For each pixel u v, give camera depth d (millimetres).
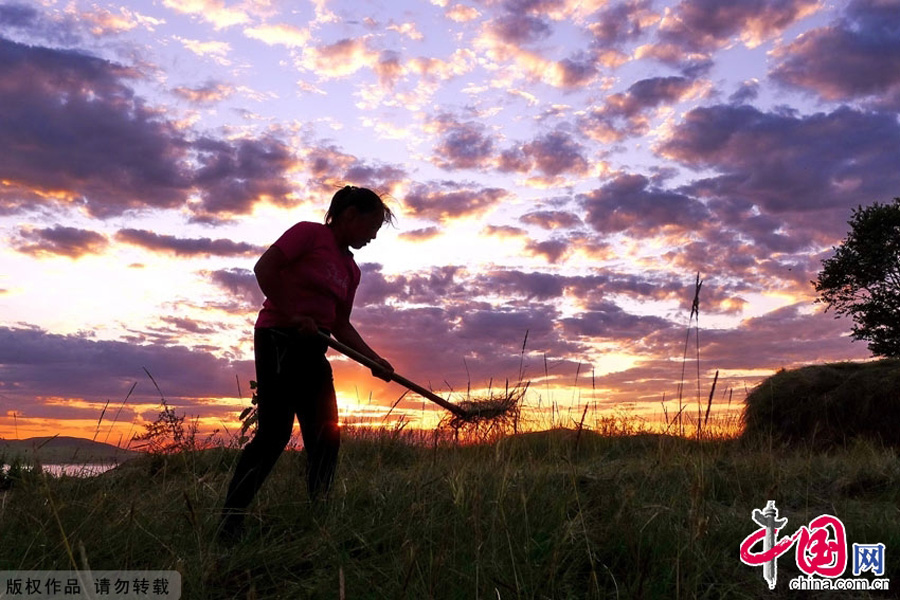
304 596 2570
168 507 3309
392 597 2445
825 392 8344
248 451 3359
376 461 4309
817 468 5055
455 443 4359
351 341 3941
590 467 4730
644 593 2582
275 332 3439
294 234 3500
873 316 25516
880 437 7750
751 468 4828
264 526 3254
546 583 2596
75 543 2709
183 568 2623
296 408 3580
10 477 3594
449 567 2609
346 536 3070
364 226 3730
